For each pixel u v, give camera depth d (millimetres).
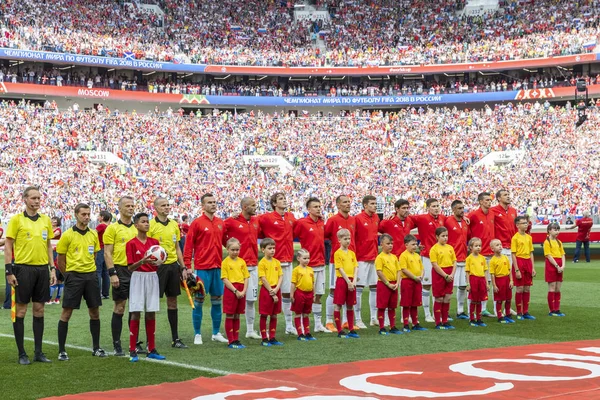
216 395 7969
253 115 61250
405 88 65438
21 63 58750
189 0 70000
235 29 68812
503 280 14055
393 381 8578
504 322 14016
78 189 45156
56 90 56625
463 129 57719
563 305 16422
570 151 51531
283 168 54875
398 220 14664
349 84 68250
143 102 63188
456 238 14758
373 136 58094
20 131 48969
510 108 59250
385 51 66625
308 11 72625
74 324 14195
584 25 62438
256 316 15367
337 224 13242
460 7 71062
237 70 64125
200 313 11852
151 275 10516
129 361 10273
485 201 15367
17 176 44625
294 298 12164
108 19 63375
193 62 63438
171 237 11586
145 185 48250
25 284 10258
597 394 7770
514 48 63188
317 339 12203
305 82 68562
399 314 15406
